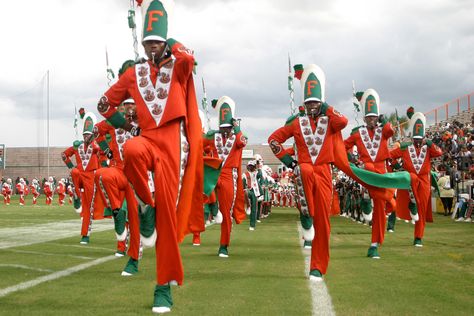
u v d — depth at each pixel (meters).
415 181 11.41
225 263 8.73
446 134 29.38
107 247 10.95
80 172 11.85
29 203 40.25
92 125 12.01
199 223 5.88
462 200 20.58
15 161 64.75
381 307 5.44
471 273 7.63
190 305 5.41
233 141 10.09
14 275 7.20
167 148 5.21
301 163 7.37
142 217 5.10
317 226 7.09
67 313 4.99
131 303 5.47
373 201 9.42
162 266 5.07
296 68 7.78
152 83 5.39
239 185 10.07
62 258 9.05
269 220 22.28
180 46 5.30
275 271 7.83
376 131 10.77
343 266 8.34
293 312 5.18
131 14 6.60
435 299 5.83
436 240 12.75
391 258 9.36
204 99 15.12
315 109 7.34
